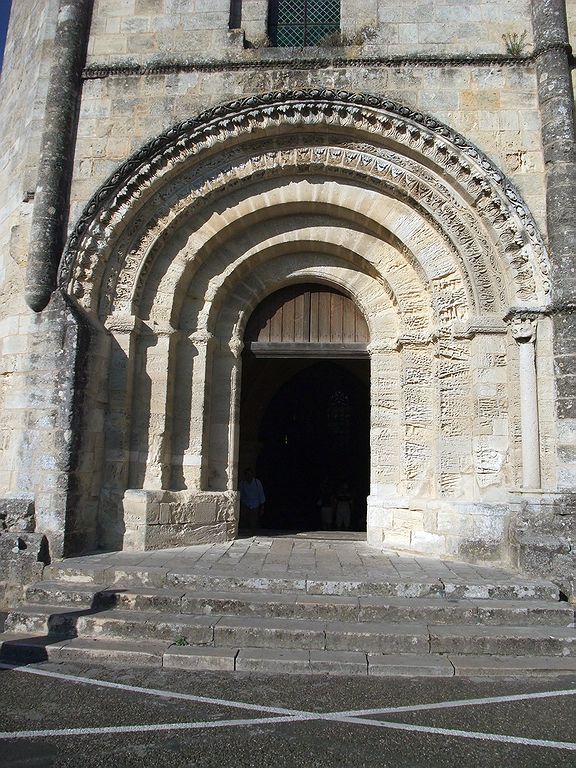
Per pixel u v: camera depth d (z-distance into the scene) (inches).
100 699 203.6
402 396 385.1
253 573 294.7
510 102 375.9
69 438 339.6
